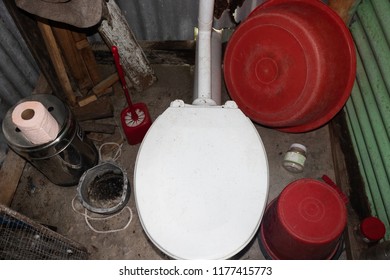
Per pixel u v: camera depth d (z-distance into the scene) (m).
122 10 1.73
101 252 1.55
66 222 1.62
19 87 1.70
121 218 1.62
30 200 1.67
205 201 1.19
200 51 1.52
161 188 1.21
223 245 1.14
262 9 1.50
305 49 1.33
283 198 1.29
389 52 1.24
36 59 1.59
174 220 1.17
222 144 1.26
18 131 1.36
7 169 1.63
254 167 1.23
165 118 1.30
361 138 1.52
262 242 1.48
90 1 1.16
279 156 1.74
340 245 1.47
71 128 1.42
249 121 1.30
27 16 1.41
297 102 1.40
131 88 1.94
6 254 1.14
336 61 1.35
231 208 1.18
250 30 1.48
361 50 1.45
